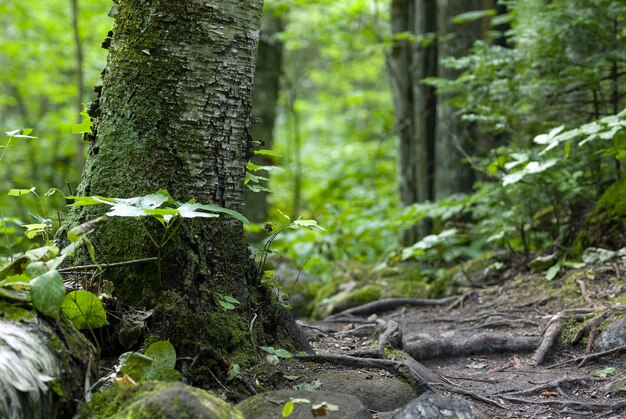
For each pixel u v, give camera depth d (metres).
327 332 4.30
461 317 5.06
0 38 11.20
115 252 2.94
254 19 3.12
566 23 5.21
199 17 2.99
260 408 2.50
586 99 5.80
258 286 3.33
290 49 14.12
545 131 5.63
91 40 11.76
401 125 8.38
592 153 5.19
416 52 7.99
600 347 3.83
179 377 2.59
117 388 2.29
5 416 1.90
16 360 2.06
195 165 2.99
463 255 6.71
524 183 5.32
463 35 7.46
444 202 6.30
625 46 5.13
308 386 2.87
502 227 5.77
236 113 3.09
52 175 11.12
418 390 3.08
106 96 3.08
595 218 5.24
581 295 4.58
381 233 8.13
